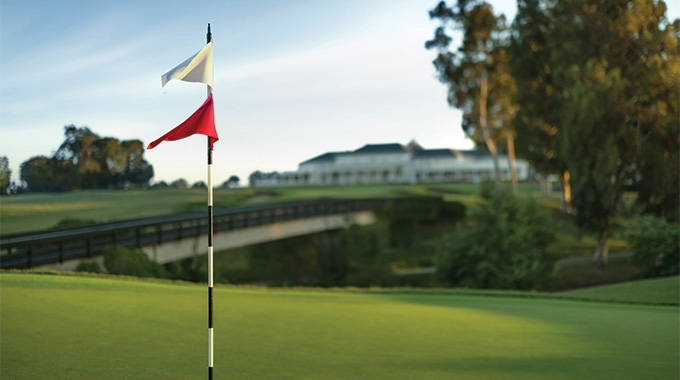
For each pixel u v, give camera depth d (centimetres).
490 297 1786
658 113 3519
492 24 5694
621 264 3834
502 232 2841
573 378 616
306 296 1390
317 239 4534
